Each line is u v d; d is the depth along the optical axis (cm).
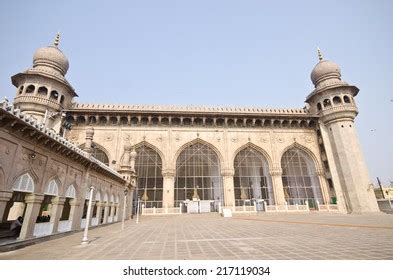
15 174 739
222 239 807
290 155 3019
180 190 2759
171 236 929
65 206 1510
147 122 2870
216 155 2880
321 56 3216
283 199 2711
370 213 2366
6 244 699
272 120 3009
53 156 943
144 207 2561
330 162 2811
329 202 2792
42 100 2345
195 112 2855
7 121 690
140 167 2736
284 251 573
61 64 2620
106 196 1560
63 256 588
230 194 2661
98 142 2702
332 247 606
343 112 2786
